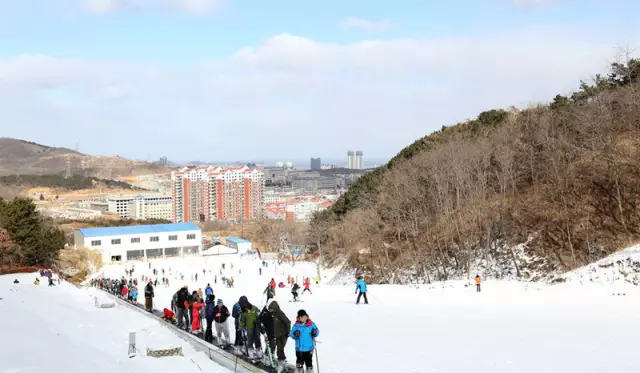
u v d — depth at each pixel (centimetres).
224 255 11556
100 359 1697
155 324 2659
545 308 2870
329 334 2309
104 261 11138
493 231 5772
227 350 1891
